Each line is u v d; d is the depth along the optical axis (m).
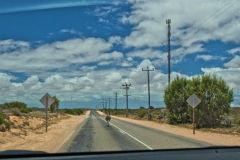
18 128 21.80
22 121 28.11
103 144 13.11
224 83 25.27
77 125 31.66
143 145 12.58
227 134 19.27
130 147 11.84
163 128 25.75
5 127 18.89
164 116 46.81
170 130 23.08
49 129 25.31
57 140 15.38
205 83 25.73
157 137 16.73
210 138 16.16
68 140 15.17
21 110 48.12
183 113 31.38
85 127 27.58
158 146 12.16
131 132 20.83
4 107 53.03
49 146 12.54
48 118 46.38
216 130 22.23
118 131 21.89
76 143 13.64
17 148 11.72
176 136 17.42
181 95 31.19
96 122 39.88
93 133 19.95
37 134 20.14
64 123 36.78
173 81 33.09
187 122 31.33
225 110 24.73
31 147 12.16
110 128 25.84
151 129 24.33
